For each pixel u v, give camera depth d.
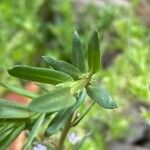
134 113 0.22
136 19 0.27
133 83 0.22
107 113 0.19
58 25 0.26
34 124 0.08
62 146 0.10
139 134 0.21
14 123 0.08
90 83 0.08
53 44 0.26
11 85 0.09
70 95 0.07
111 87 0.21
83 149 0.18
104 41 0.25
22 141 0.16
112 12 0.26
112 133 0.20
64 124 0.09
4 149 0.08
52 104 0.07
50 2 0.28
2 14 0.25
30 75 0.08
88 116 0.18
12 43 0.24
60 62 0.08
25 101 0.18
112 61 0.26
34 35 0.25
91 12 0.28
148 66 0.24
